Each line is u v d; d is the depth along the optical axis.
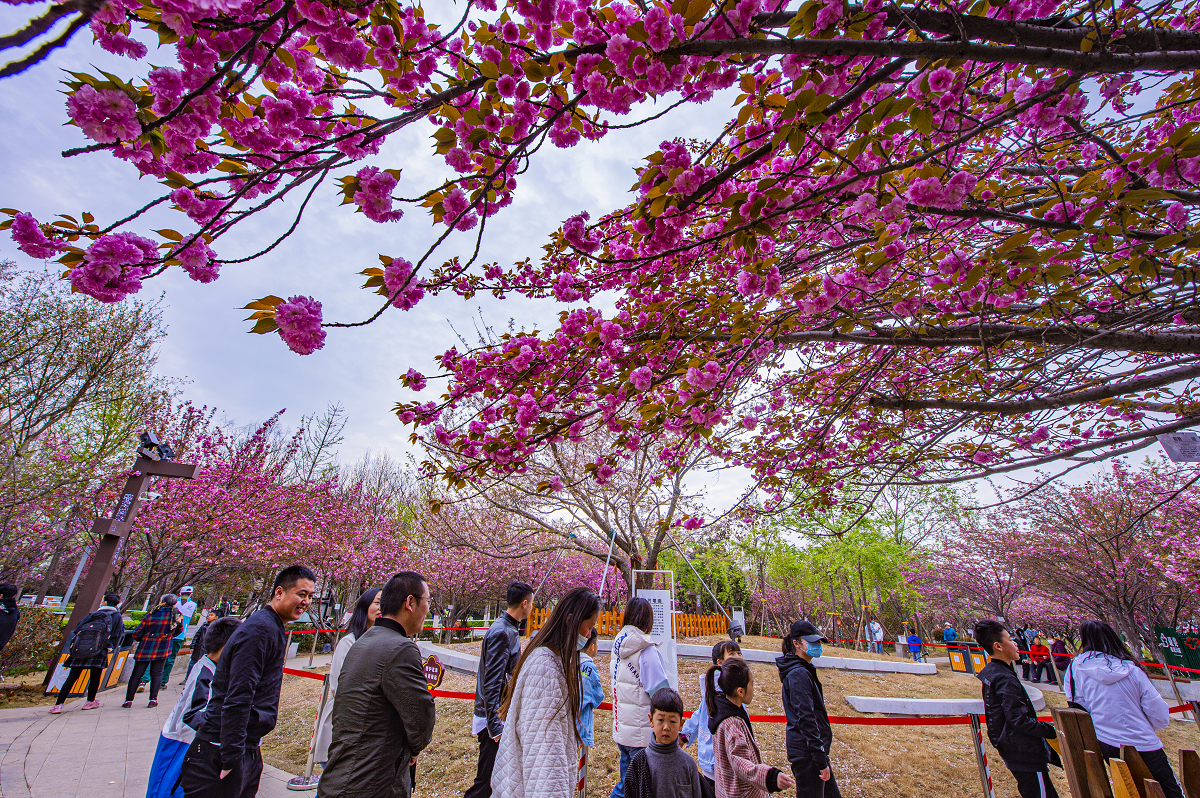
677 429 3.18
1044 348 4.08
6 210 1.56
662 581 13.38
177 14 1.48
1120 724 3.46
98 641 7.05
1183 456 3.49
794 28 1.89
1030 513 15.04
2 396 11.23
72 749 4.97
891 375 4.89
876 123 1.98
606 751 5.16
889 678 9.33
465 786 4.42
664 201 2.18
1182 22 2.82
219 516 11.98
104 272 1.59
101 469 12.55
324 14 1.60
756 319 3.00
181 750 2.88
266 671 2.77
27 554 12.84
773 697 7.33
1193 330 3.34
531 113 2.06
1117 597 13.41
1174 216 2.75
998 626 3.69
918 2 1.89
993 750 5.68
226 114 1.84
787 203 2.41
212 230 1.70
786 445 5.69
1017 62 1.91
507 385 3.65
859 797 4.62
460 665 8.61
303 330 1.76
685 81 2.07
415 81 1.92
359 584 17.81
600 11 2.02
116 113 1.46
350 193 1.92
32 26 0.97
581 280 3.83
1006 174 3.74
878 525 19.41
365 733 2.12
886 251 2.59
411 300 2.02
